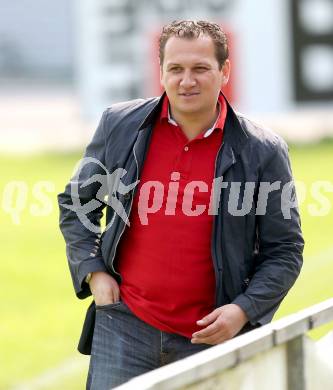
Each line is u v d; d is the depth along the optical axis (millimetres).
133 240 11188
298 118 62750
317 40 56375
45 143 59125
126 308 11172
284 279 10945
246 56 56281
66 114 80625
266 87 56594
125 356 11203
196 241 10875
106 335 11312
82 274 11398
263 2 55969
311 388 9102
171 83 10719
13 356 20891
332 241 31359
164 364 11148
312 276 26656
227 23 55969
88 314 11758
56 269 29984
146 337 11125
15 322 23875
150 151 11141
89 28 56656
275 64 56500
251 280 10977
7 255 31797
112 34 56344
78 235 11594
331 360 9555
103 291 11227
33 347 21641
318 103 56688
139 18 55781
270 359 8688
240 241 10875
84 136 61156
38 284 28031
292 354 8969
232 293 10938
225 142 10898
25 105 94188
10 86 124438
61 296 26703
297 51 56562
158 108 11125
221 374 7941
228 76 11188
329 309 9383
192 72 10641
